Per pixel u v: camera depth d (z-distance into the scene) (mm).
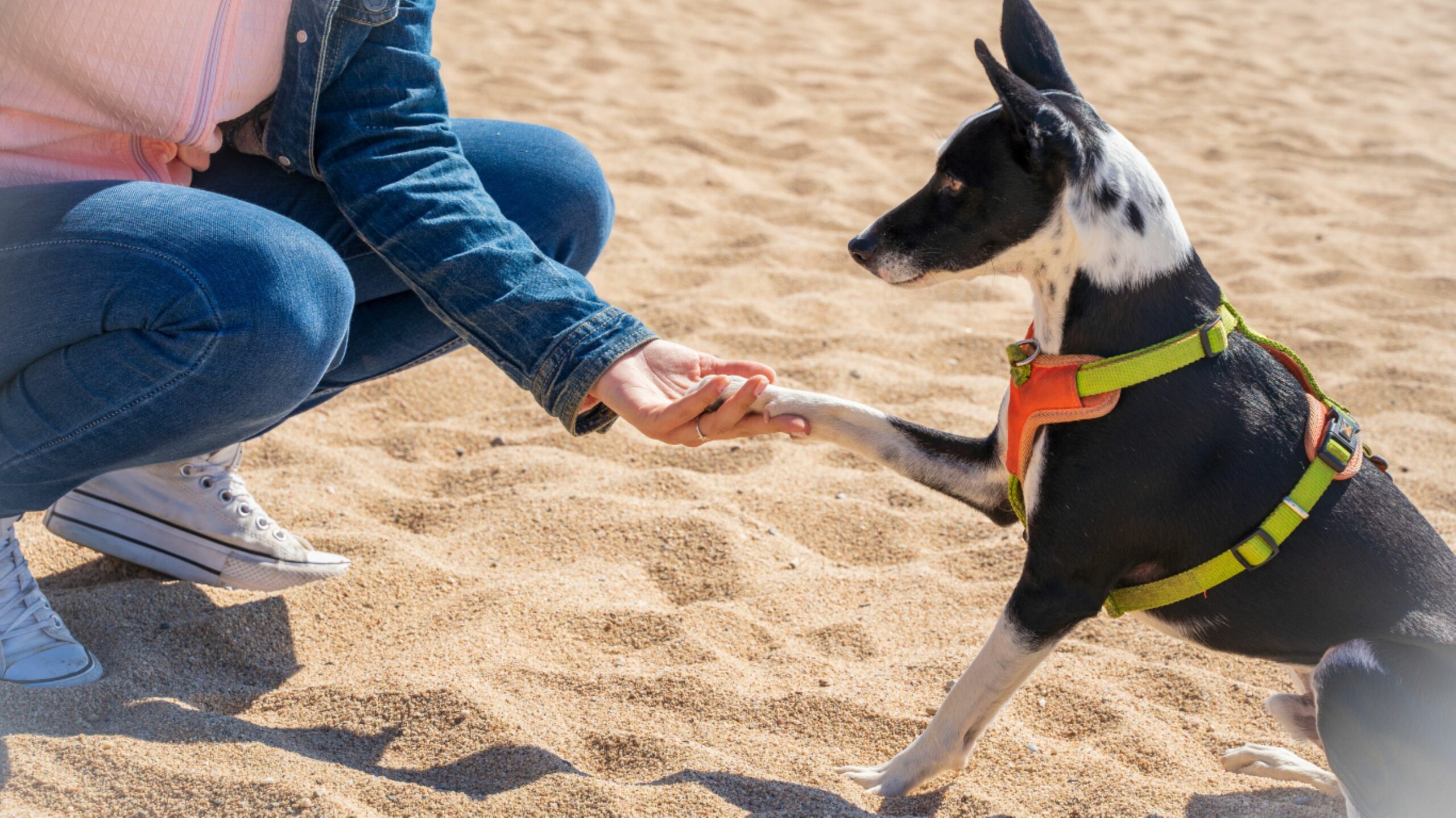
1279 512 2170
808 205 5977
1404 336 4715
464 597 2770
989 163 2371
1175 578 2258
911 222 2492
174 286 2051
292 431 3643
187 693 2355
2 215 2086
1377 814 2076
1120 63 8906
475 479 3420
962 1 10594
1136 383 2217
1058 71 2547
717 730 2367
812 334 4574
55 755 2021
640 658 2625
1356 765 2080
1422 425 3990
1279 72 8836
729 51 8648
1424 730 2020
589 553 3049
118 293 2043
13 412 2123
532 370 2287
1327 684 2113
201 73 2213
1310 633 2201
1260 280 5238
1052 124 2242
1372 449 3832
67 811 1916
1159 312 2256
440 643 2572
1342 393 4230
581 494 3289
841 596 2965
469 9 9094
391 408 3885
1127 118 7680
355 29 2305
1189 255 2309
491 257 2299
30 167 2254
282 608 2674
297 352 2162
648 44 8594
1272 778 2361
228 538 2703
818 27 9500
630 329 2301
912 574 3053
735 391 2383
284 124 2373
